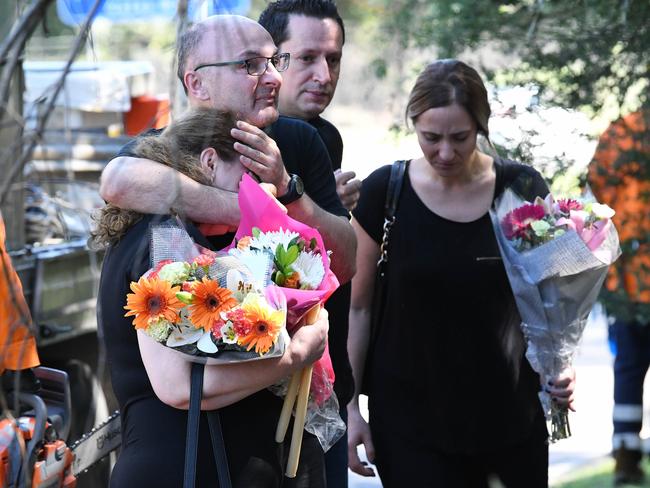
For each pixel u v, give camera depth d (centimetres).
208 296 530
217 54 616
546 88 1054
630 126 993
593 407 1491
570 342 789
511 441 784
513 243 778
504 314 777
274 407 593
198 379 545
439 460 784
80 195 1069
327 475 742
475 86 769
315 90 788
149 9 1019
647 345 1088
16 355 623
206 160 599
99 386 947
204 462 559
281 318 535
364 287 801
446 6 1137
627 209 994
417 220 782
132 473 560
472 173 795
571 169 1016
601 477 1152
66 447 693
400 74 1225
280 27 785
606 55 1040
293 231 590
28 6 478
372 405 806
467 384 775
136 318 533
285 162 689
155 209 577
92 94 1098
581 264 761
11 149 439
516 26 1087
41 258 896
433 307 773
